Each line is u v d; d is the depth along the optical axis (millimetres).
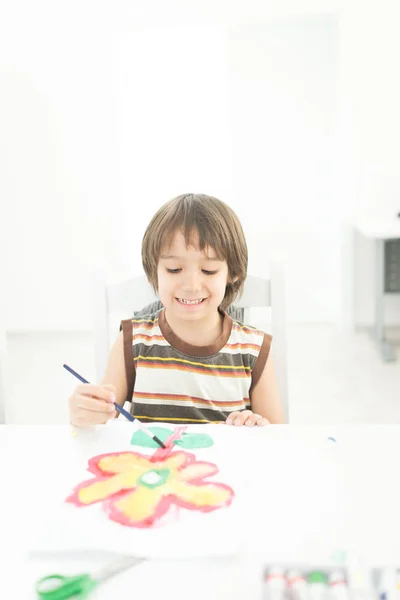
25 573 584
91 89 3600
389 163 3486
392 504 702
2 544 629
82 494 725
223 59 3727
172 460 807
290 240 3926
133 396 1099
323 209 3869
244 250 1034
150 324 1119
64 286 3861
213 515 675
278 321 1202
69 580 562
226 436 886
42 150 3678
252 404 1108
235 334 1098
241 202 3898
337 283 3898
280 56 3693
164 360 1084
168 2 3438
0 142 3668
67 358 3406
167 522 662
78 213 3762
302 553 587
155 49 3732
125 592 553
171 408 1082
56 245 3803
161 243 948
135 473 773
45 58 3566
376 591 511
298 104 3748
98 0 3455
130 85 3779
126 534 640
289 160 3826
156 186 3898
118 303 1218
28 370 3219
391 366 3102
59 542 628
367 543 626
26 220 3775
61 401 2770
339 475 767
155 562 596
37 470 790
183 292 959
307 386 2859
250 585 540
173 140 3842
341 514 681
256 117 3785
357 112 3445
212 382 1076
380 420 2455
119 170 3697
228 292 1091
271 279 1193
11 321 3912
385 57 3363
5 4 3479
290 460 808
